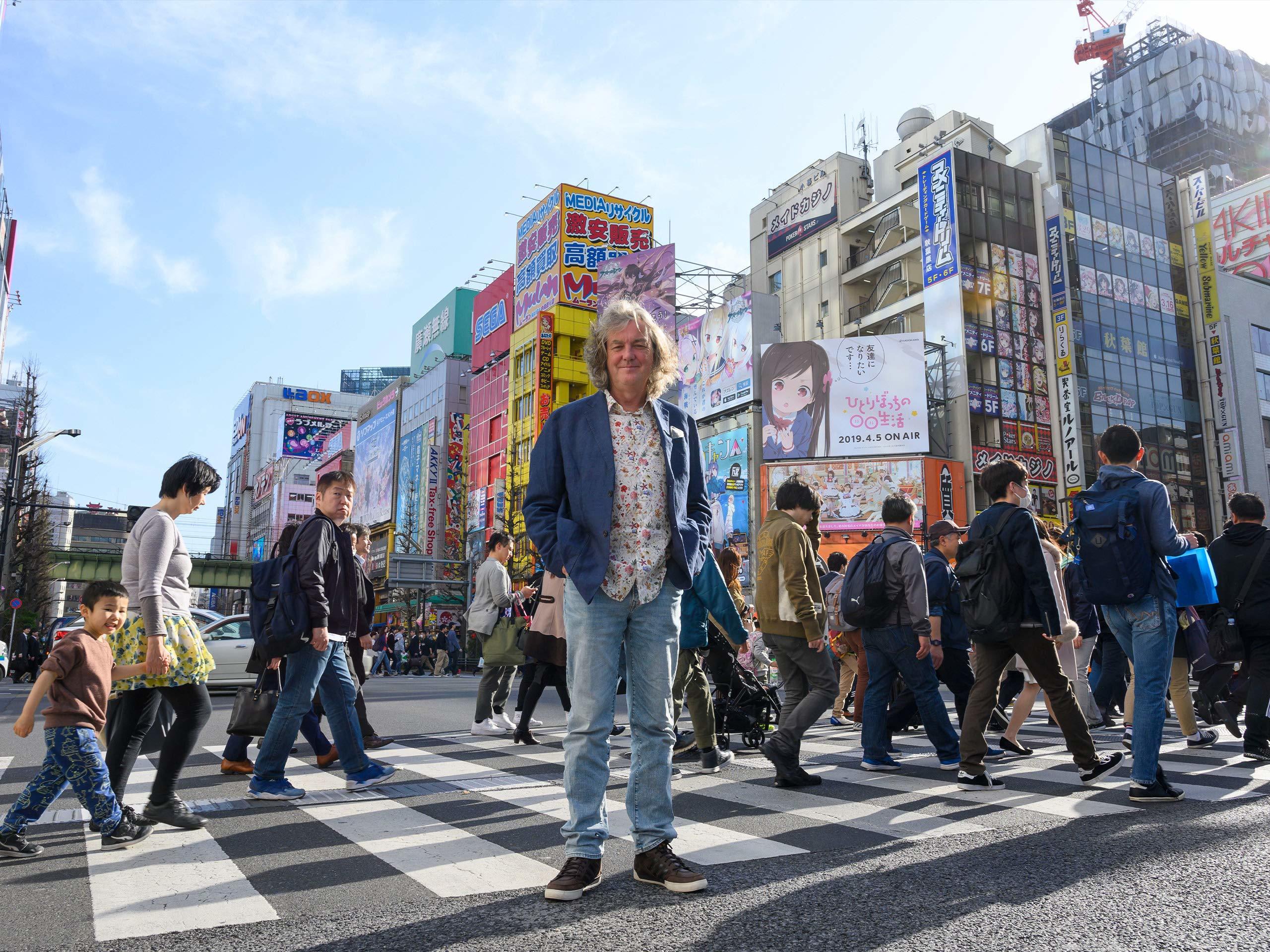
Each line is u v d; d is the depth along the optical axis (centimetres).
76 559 4597
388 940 215
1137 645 412
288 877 280
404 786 466
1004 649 449
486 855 309
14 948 213
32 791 314
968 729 445
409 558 4353
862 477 3403
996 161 3819
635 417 284
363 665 648
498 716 755
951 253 3562
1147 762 396
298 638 419
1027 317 3659
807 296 4331
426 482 6431
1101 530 419
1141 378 3844
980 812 378
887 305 3906
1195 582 574
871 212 3994
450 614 4966
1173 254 4138
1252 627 528
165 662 339
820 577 855
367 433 8275
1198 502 3888
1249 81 8712
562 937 215
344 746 451
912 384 3412
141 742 356
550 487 280
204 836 343
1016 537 439
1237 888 252
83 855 312
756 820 364
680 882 254
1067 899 243
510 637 741
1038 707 966
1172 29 8712
